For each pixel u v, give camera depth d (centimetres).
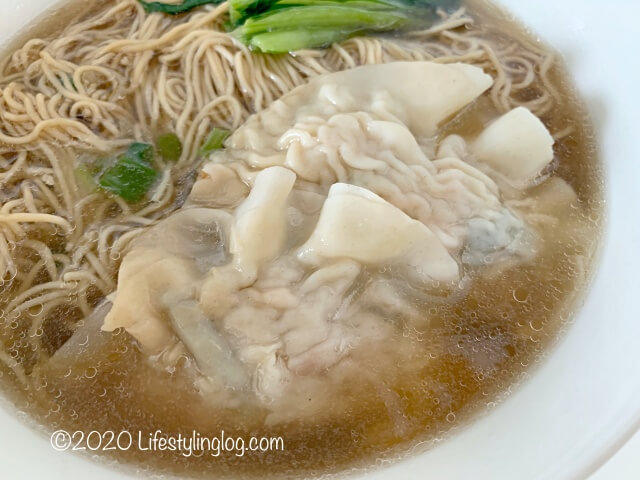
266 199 13
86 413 12
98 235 14
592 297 13
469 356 13
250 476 11
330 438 12
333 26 17
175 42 17
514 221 14
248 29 17
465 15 19
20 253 14
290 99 15
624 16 16
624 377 11
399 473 11
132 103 16
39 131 15
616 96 16
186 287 12
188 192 14
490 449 11
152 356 12
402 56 17
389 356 13
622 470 10
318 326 12
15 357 12
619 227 14
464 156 15
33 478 10
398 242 13
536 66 18
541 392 12
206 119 16
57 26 18
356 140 14
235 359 12
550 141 15
